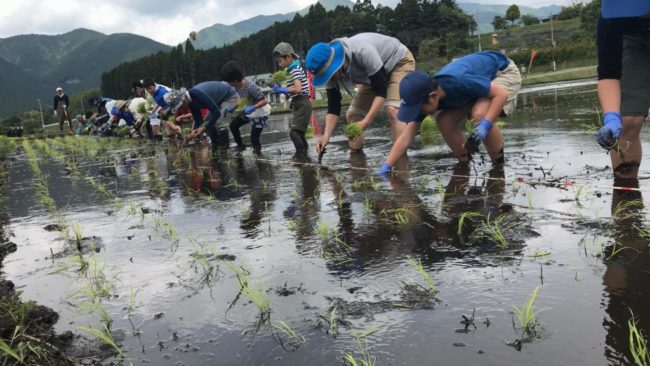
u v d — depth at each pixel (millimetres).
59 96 22891
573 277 1922
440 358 1464
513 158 4750
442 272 2107
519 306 1734
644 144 4711
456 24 92062
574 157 4531
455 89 4059
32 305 2025
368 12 105938
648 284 1799
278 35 105875
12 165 9406
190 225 3328
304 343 1630
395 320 1727
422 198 3461
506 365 1397
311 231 2924
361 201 3555
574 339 1497
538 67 51875
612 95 3188
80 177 6480
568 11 93188
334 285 2088
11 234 3549
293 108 7188
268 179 4949
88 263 2688
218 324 1826
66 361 1646
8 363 1646
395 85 5570
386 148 6484
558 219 2674
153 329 1835
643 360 1352
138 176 6051
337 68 5211
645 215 2586
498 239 2430
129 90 134000
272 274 2275
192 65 113125
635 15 2818
